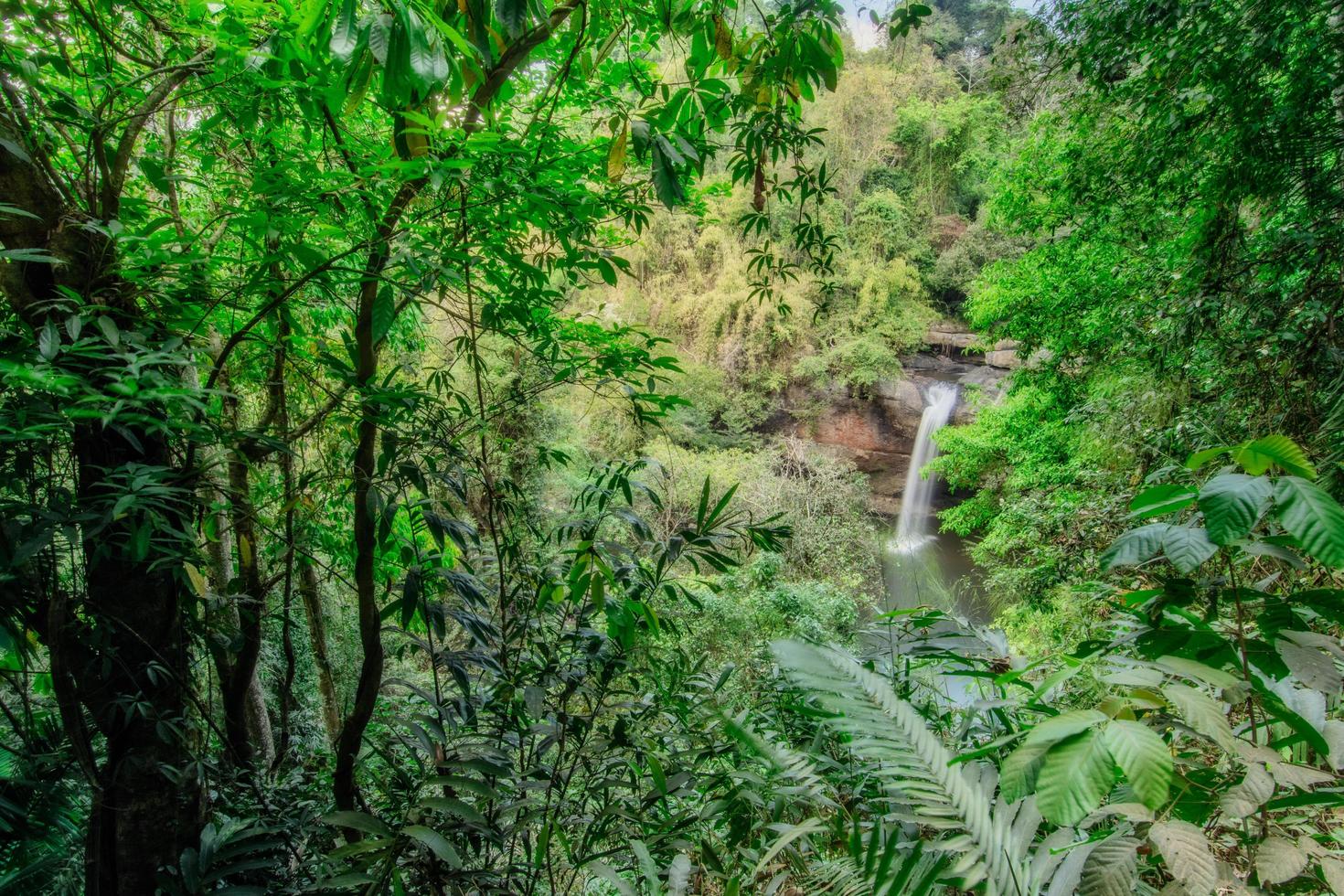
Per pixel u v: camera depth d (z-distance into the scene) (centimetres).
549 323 148
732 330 1288
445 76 78
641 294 1305
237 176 124
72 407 80
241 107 107
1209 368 316
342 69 82
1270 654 73
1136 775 51
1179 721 79
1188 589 78
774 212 1199
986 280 731
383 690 168
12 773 110
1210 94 289
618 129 136
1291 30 245
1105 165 401
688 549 132
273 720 257
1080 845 66
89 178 102
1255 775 63
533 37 111
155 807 108
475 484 146
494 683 137
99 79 108
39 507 86
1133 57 308
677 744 153
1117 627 134
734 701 171
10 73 94
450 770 111
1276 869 60
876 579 1080
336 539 173
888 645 168
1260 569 167
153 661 104
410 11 75
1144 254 448
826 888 94
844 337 1298
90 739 101
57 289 91
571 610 149
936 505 1302
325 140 109
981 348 850
